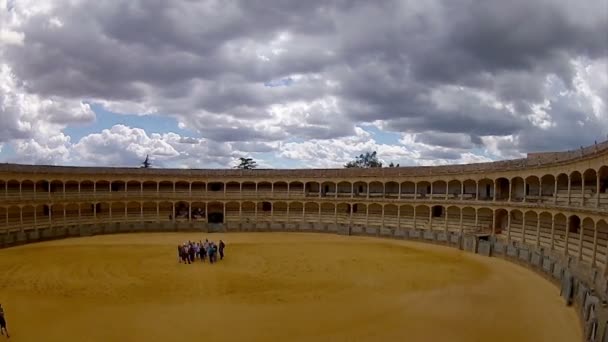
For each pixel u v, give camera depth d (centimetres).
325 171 9319
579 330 3084
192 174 9338
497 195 7544
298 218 9325
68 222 8131
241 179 9462
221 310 3503
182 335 2959
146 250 6391
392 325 3180
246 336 2948
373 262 5591
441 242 7262
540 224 6262
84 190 8906
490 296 3969
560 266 4406
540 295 4016
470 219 7869
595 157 4662
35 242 7175
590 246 5044
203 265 5269
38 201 7638
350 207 9081
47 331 3028
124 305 3628
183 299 3812
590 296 3244
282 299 3844
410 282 4500
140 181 9025
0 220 7419
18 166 7606
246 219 9362
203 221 8994
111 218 8656
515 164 6706
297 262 5541
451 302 3769
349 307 3616
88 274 4759
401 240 7769
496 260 5825
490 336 2972
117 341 2853
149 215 9206
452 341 2881
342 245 7075
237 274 4788
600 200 4944
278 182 9806
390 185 9138
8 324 3169
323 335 2975
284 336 2953
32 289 4131
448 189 8281
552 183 6644
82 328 3084
